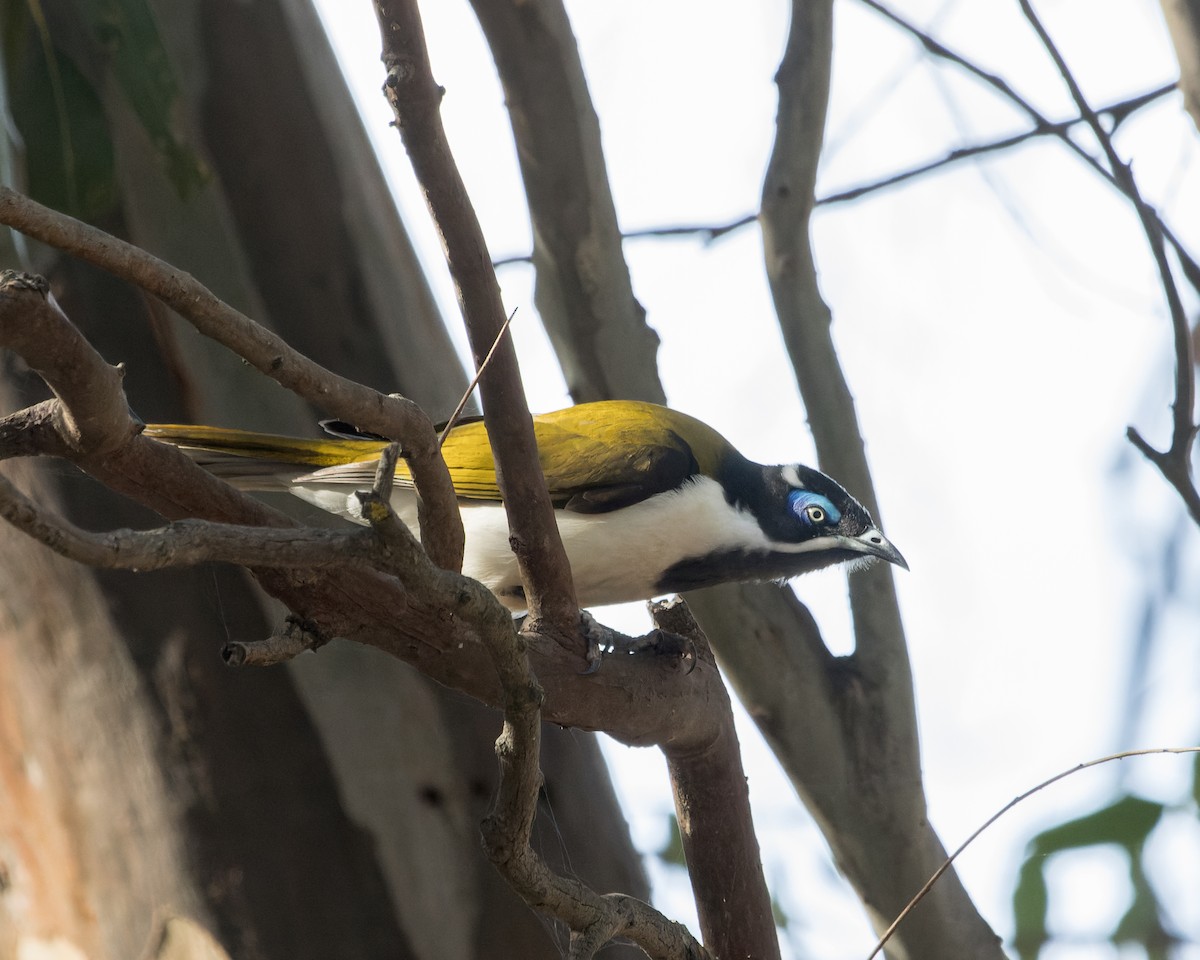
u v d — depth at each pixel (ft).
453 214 19.67
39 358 16.48
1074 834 42.04
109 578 28.12
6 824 28.76
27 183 28.53
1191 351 29.27
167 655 28.14
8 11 28.25
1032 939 42.09
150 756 27.99
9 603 28.58
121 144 31.83
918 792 32.53
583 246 33.83
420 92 18.90
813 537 33.71
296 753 28.14
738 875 27.22
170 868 27.78
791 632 33.19
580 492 33.37
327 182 33.06
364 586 19.92
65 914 28.35
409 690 29.04
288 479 30.78
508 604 33.24
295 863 27.81
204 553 14.82
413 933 27.91
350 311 32.60
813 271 33.96
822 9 32.63
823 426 34.30
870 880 32.40
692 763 26.71
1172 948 41.42
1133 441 29.48
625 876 30.78
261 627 28.30
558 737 31.12
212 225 32.07
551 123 32.78
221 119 32.58
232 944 27.48
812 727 32.55
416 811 28.53
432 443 19.40
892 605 33.17
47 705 28.48
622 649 28.25
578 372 35.06
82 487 28.30
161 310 30.73
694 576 33.81
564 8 32.68
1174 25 29.43
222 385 31.30
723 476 34.32
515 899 28.55
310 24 34.65
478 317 20.44
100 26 29.01
